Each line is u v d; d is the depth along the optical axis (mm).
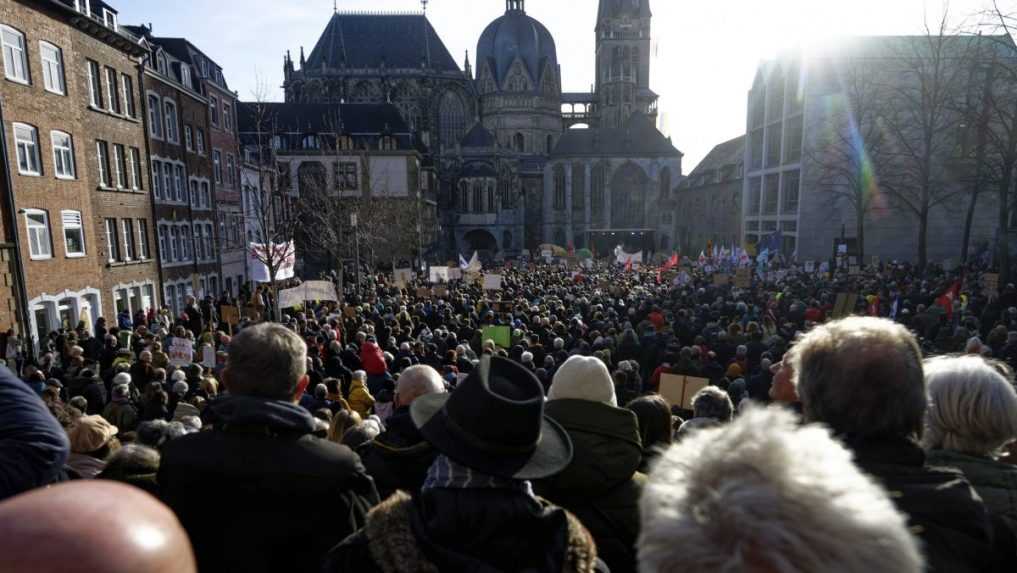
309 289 18797
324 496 2426
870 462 1972
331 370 11945
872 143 41906
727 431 1308
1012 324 15711
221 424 2594
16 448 2199
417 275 44625
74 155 25281
